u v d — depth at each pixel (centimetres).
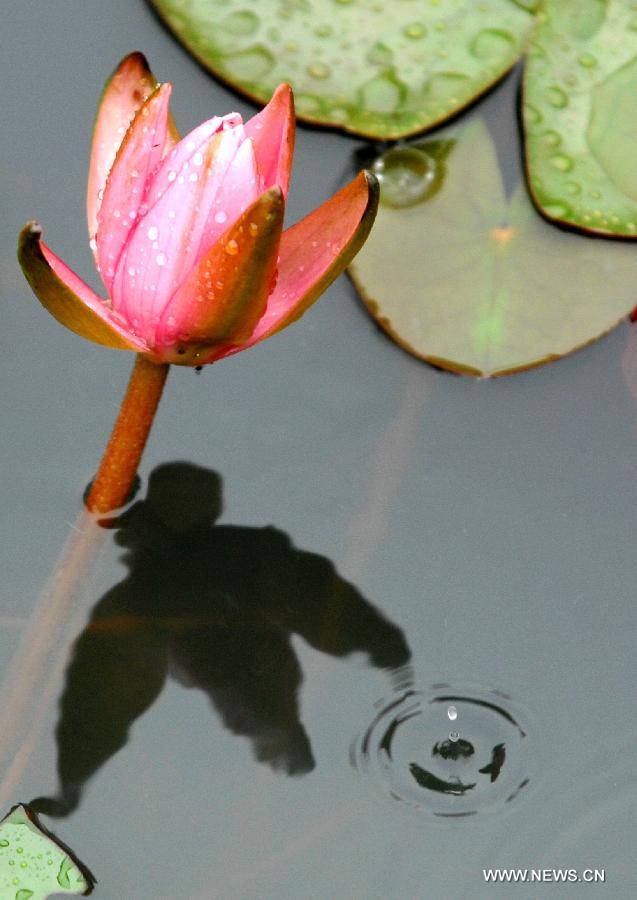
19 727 97
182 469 100
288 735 97
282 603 99
